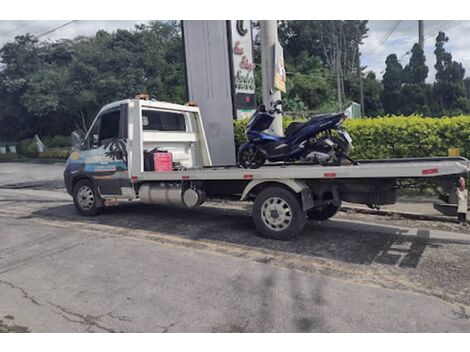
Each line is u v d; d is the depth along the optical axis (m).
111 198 7.45
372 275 4.28
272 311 3.52
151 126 7.27
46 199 10.51
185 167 7.52
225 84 11.11
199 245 5.53
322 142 6.10
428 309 3.48
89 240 5.97
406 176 4.73
